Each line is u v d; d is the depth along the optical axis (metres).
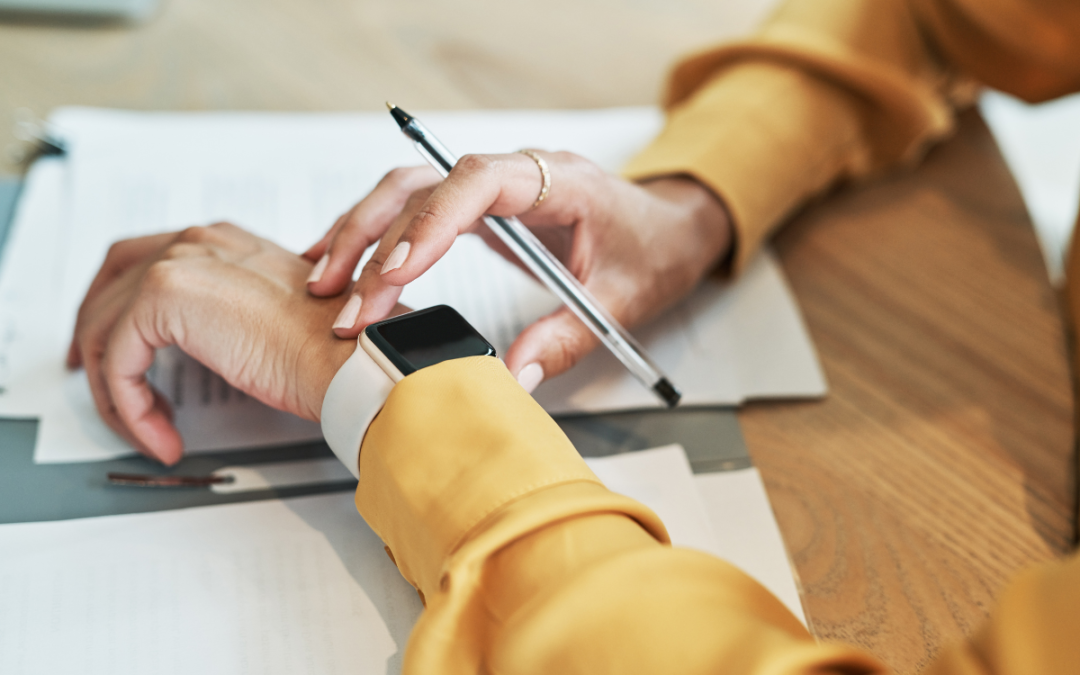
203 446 0.47
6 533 0.41
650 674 0.25
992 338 0.59
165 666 0.36
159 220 0.62
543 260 0.44
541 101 0.79
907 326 0.60
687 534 0.44
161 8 0.84
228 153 0.68
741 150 0.61
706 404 0.53
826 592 0.43
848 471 0.50
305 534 0.43
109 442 0.47
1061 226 1.14
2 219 0.60
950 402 0.55
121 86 0.75
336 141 0.71
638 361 0.46
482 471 0.31
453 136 0.72
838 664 0.24
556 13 0.91
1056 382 0.56
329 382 0.39
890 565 0.45
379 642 0.38
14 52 0.77
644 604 0.26
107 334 0.46
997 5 0.69
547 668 0.26
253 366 0.42
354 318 0.40
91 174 0.65
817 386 0.55
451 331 0.37
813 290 0.63
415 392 0.34
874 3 0.71
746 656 0.23
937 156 0.77
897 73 0.70
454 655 0.29
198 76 0.77
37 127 0.68
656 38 0.89
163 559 0.41
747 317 0.59
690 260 0.55
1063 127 1.36
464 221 0.39
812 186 0.68
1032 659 0.24
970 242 0.68
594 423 0.51
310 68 0.79
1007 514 0.48
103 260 0.53
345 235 0.45
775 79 0.67
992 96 1.38
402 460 0.33
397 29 0.85
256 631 0.38
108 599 0.39
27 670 0.36
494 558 0.29
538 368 0.45
